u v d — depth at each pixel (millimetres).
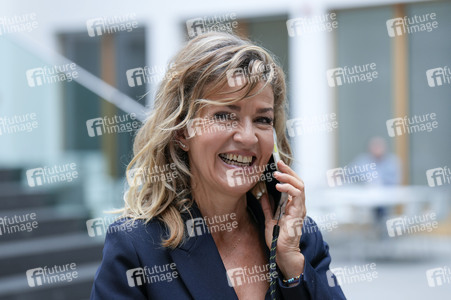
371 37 10539
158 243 1658
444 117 10484
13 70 6246
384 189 9070
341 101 10695
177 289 1637
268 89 1665
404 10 10430
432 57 10438
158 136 1696
